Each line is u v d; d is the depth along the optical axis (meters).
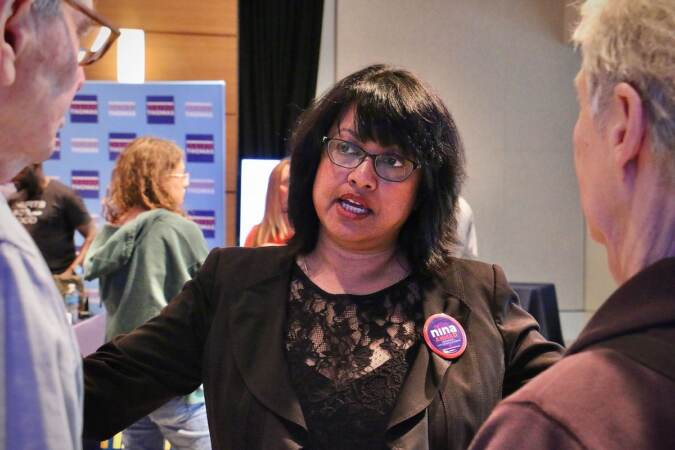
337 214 1.17
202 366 1.18
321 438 1.05
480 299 1.20
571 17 5.94
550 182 6.33
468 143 6.25
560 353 1.16
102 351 1.20
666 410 0.52
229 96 4.59
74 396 0.69
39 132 0.75
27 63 0.70
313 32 5.98
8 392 0.63
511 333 1.18
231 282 1.21
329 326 1.14
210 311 1.22
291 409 1.05
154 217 2.46
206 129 4.02
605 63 0.62
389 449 1.03
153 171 2.55
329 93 1.23
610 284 5.96
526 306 3.88
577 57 6.23
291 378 1.09
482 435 0.60
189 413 2.32
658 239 0.60
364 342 1.12
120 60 4.04
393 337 1.13
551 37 6.22
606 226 0.66
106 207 2.67
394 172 1.16
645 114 0.60
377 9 6.05
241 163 3.85
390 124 1.14
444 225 1.26
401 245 1.24
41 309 0.67
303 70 5.98
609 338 0.58
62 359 0.68
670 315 0.56
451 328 1.13
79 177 4.07
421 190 1.21
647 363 0.54
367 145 1.17
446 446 1.05
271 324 1.14
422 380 1.08
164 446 2.51
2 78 0.67
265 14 5.95
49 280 0.70
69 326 0.72
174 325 1.21
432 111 1.19
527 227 6.34
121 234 2.42
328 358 1.11
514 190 6.31
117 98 4.03
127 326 2.42
